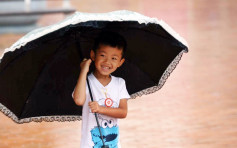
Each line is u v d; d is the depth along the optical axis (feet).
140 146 26.53
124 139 27.78
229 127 28.84
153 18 14.70
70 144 27.50
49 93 16.83
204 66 44.42
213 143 26.32
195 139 27.12
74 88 17.06
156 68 17.06
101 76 16.37
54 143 27.78
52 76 16.70
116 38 15.79
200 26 64.34
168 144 26.61
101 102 16.21
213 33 59.31
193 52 50.21
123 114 16.35
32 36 13.94
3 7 61.16
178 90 37.68
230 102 33.83
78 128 30.55
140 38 16.56
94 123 16.21
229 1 86.38
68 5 62.85
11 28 65.77
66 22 13.93
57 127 30.89
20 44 13.92
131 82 17.46
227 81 39.27
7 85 15.74
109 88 16.33
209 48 51.49
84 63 16.03
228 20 67.56
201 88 37.76
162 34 15.88
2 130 30.73
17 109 16.40
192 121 30.35
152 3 87.20
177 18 71.31
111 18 14.14
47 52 16.28
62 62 16.71
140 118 31.58
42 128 30.81
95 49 16.02
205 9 78.64
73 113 17.42
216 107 32.91
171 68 16.67
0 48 55.47
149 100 35.68
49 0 94.12
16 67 15.72
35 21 66.33
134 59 17.11
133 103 35.09
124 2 88.33
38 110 16.88
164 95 36.65
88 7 81.66
